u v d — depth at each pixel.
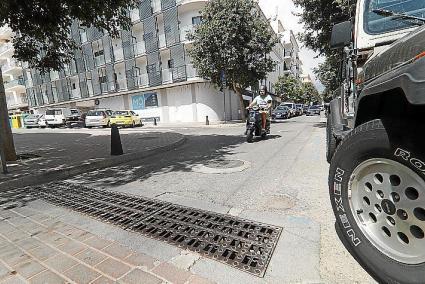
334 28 3.28
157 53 25.36
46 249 2.53
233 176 4.77
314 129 13.02
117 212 3.38
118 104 29.98
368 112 2.07
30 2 5.83
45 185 4.85
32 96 41.88
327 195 3.54
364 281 1.88
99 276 2.06
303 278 1.93
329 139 4.82
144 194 4.04
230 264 2.15
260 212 3.11
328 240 2.41
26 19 6.25
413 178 1.64
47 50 7.87
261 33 18.42
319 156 6.15
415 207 1.66
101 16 6.77
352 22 3.30
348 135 2.07
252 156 6.57
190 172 5.23
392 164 1.73
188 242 2.54
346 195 2.09
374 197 1.91
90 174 5.64
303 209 3.13
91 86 32.34
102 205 3.66
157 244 2.53
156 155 7.61
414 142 1.61
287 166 5.32
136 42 27.66
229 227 2.79
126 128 21.30
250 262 2.17
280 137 10.16
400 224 1.76
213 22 17.48
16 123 32.31
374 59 2.25
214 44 17.67
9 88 45.47
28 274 2.13
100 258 2.33
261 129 9.27
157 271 2.10
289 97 47.84
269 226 2.74
